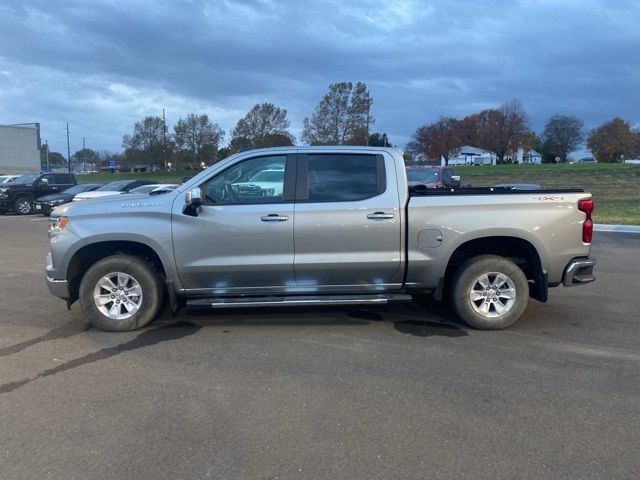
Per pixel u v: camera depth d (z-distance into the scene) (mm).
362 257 5574
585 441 3451
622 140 90938
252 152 5688
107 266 5668
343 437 3520
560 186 33000
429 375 4543
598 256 10617
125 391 4258
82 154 139875
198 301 5605
